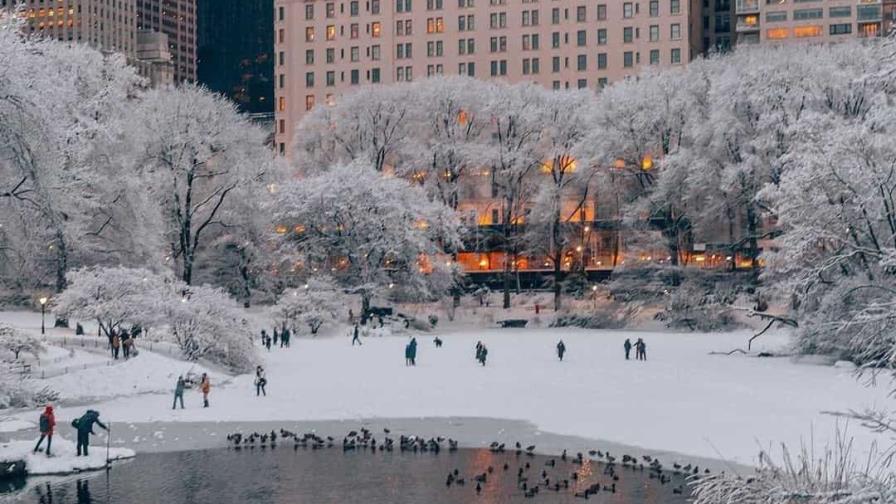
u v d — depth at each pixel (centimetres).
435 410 4628
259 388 5159
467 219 11062
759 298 7369
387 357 6931
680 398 4794
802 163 5694
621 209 10612
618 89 10538
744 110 9138
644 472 3338
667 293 9356
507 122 11344
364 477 3322
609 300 10200
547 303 11012
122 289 6325
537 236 10719
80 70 8112
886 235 5456
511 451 3725
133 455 3684
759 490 1234
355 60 17862
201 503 2998
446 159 11169
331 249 9725
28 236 5050
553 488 3141
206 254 10538
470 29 17362
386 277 9638
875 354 1723
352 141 11731
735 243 9594
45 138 4472
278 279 10319
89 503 3003
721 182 9056
